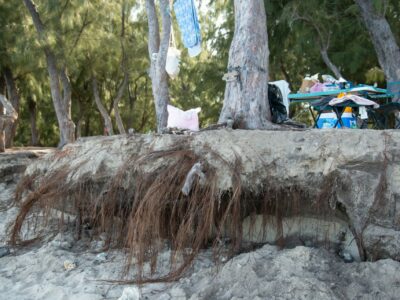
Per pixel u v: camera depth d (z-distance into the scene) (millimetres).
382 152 4934
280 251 5047
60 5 16391
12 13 17609
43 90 24625
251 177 5168
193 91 22688
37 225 7156
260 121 6297
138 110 27406
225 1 15469
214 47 16516
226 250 5367
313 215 5359
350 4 12719
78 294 4773
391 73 10648
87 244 6266
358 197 4824
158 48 9594
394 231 4648
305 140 5250
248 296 4277
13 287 5191
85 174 5988
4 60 18109
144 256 5141
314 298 4090
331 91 8156
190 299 4449
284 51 16188
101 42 18359
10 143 19594
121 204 5918
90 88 24312
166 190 5145
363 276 4398
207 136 5555
